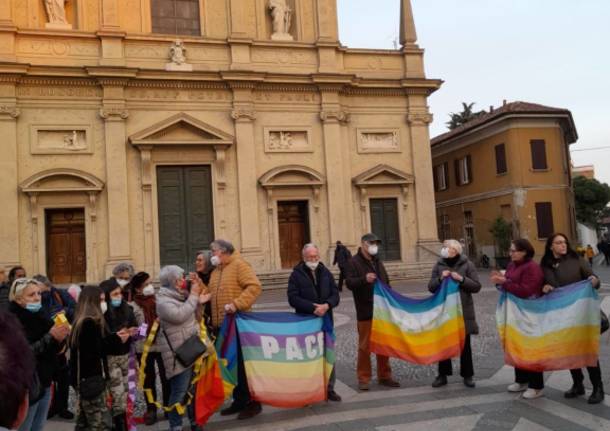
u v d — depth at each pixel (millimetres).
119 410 5891
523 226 30969
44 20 22969
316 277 7461
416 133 26375
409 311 7855
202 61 23875
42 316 5082
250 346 6902
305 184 24438
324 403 7238
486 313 14367
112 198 21906
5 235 20641
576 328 6785
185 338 6008
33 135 21422
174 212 23266
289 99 24859
